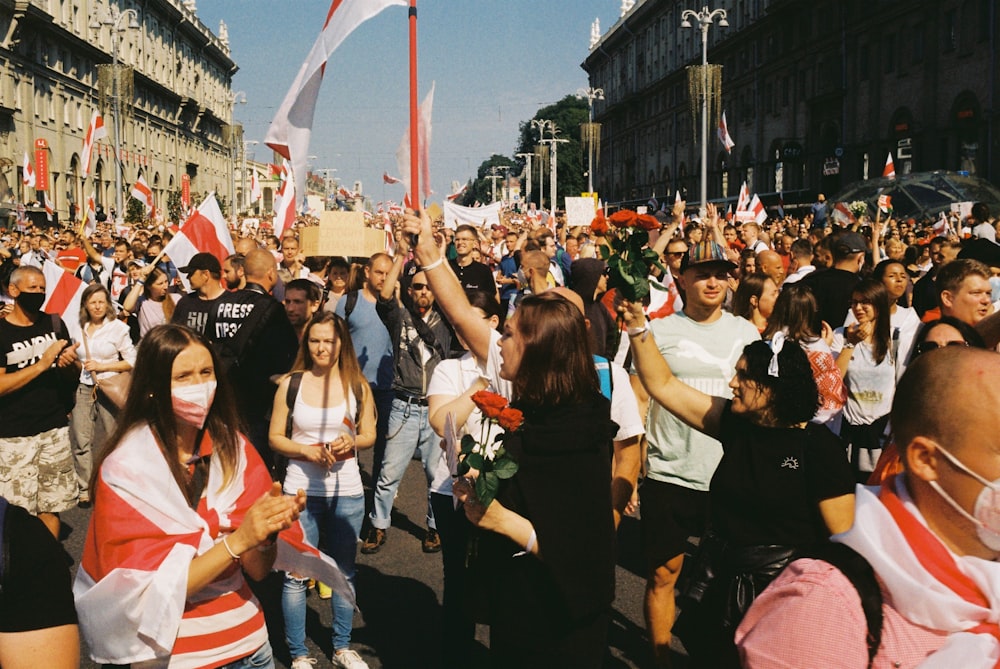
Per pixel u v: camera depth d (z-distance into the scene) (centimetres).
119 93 3675
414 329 677
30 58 5619
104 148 6906
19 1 5281
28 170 3831
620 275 347
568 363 317
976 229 1529
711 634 322
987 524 158
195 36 9644
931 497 164
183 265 987
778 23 5931
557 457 313
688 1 7725
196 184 9938
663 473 469
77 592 284
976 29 3956
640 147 9188
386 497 678
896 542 162
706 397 350
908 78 4512
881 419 601
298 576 336
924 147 4391
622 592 596
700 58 7338
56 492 624
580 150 12825
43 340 617
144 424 288
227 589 302
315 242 1125
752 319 713
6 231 2845
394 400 677
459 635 469
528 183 10250
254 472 311
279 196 1205
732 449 328
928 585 158
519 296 832
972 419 156
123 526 276
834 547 174
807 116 5584
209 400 295
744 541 321
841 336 624
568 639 314
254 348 692
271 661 324
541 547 308
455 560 468
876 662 161
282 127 467
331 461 499
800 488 314
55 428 623
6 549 187
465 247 1002
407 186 412
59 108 6116
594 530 315
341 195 4566
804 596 167
